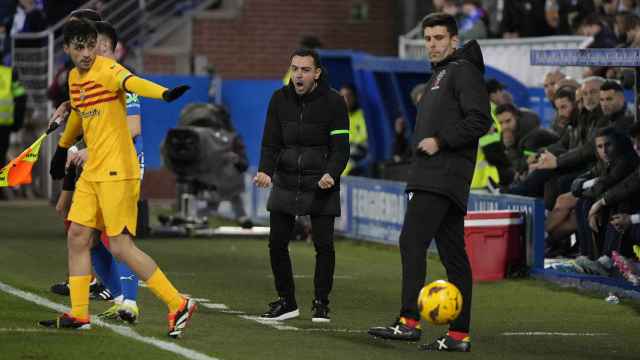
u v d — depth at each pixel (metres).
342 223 59.69
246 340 31.16
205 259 50.81
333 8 89.62
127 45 87.88
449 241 30.81
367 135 67.75
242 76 88.94
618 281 41.66
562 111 50.09
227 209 68.88
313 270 47.44
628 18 57.22
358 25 89.75
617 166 43.34
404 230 30.58
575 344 32.19
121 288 33.34
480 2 79.38
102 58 30.52
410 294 30.58
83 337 30.19
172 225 60.31
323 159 34.81
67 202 34.91
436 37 30.64
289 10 89.25
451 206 30.55
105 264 33.47
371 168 67.81
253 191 67.38
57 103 52.69
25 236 57.47
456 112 30.27
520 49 66.44
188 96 79.06
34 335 30.23
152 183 79.06
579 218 46.00
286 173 34.94
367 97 68.06
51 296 37.78
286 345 30.56
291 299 35.28
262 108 81.12
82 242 31.19
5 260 48.22
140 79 29.61
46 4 84.25
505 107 53.75
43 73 79.69
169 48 87.75
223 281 43.88
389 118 68.19
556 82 54.56
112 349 28.80
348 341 31.55
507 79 64.38
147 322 33.31
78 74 30.66
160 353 28.58
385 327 32.84
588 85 47.53
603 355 30.67
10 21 81.12
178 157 58.69
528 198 45.44
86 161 31.03
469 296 30.75
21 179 32.72
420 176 30.38
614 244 42.94
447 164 30.20
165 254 52.31
